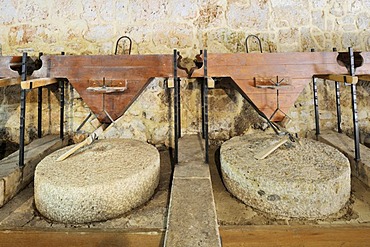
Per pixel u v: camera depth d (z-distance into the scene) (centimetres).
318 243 110
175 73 159
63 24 216
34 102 221
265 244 111
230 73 163
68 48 217
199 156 172
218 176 169
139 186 133
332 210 126
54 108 221
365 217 124
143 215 127
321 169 134
